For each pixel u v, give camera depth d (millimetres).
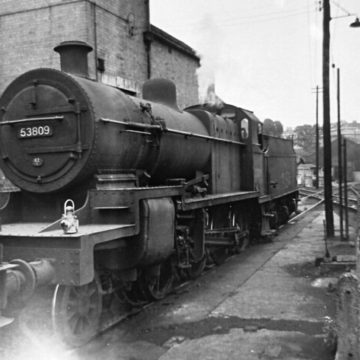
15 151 6254
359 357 4301
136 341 5324
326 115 11109
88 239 4949
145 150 6926
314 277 8211
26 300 4547
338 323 4449
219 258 9938
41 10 12828
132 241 6047
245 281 8031
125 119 6422
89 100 5852
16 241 5117
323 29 11438
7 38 13258
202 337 5422
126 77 14258
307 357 4820
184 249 7602
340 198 10172
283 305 6586
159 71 16422
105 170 6164
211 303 6762
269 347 5086
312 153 65750
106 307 6277
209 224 9320
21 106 6207
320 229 14555
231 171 10719
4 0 13203
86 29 12375
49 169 6027
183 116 8656
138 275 6648
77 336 5215
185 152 8148
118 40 13836
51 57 12789
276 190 14234
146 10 15344
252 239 12367
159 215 6316
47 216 6410
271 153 13734
